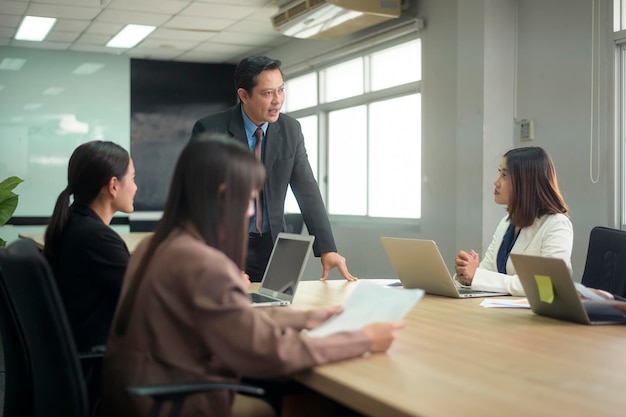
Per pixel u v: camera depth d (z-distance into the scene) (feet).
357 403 4.21
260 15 24.43
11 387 6.32
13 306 6.08
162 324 4.77
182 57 31.94
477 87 17.43
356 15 20.84
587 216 15.14
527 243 9.03
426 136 20.51
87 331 6.73
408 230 21.88
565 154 15.74
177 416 4.41
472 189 17.84
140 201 32.14
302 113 28.94
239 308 4.63
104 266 6.75
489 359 5.00
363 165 25.16
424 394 4.09
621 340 5.67
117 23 25.57
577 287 6.86
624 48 14.46
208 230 4.89
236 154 4.94
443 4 19.56
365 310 5.71
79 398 4.97
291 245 8.20
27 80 30.09
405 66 22.29
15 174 30.07
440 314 7.00
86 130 31.14
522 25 17.12
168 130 32.58
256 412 5.77
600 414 3.68
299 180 10.57
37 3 22.79
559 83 15.92
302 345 4.74
